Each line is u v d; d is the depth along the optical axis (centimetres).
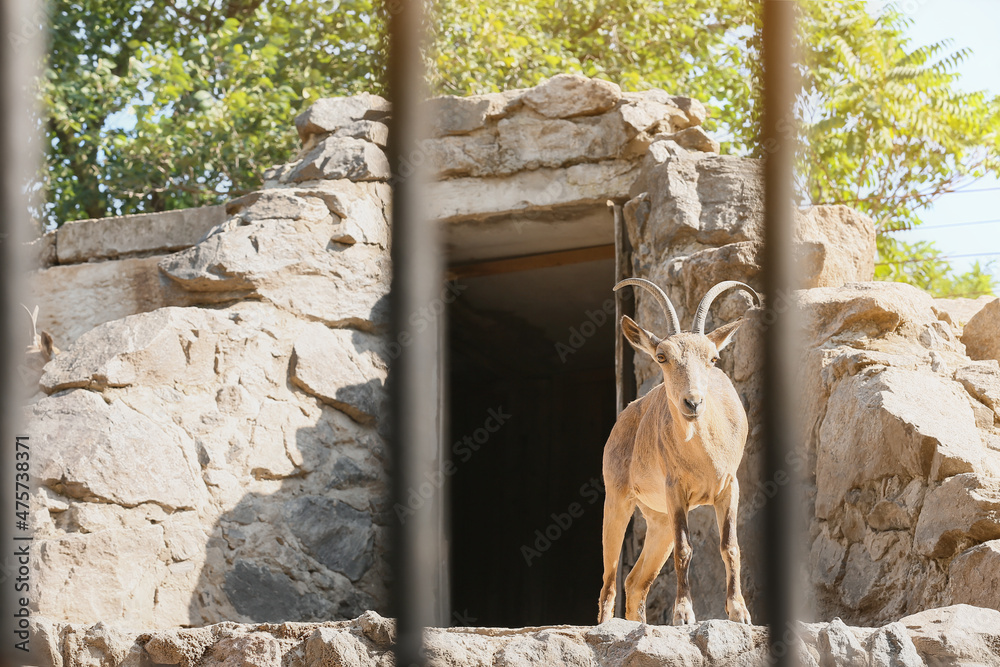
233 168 2358
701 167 1402
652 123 1571
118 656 811
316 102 1750
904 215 2117
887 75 2009
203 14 2698
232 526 1313
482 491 2547
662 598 1212
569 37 2548
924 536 870
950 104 2016
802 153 1352
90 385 1306
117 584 1177
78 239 1738
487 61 2200
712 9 2527
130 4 2623
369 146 1670
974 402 1017
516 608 2469
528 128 1620
